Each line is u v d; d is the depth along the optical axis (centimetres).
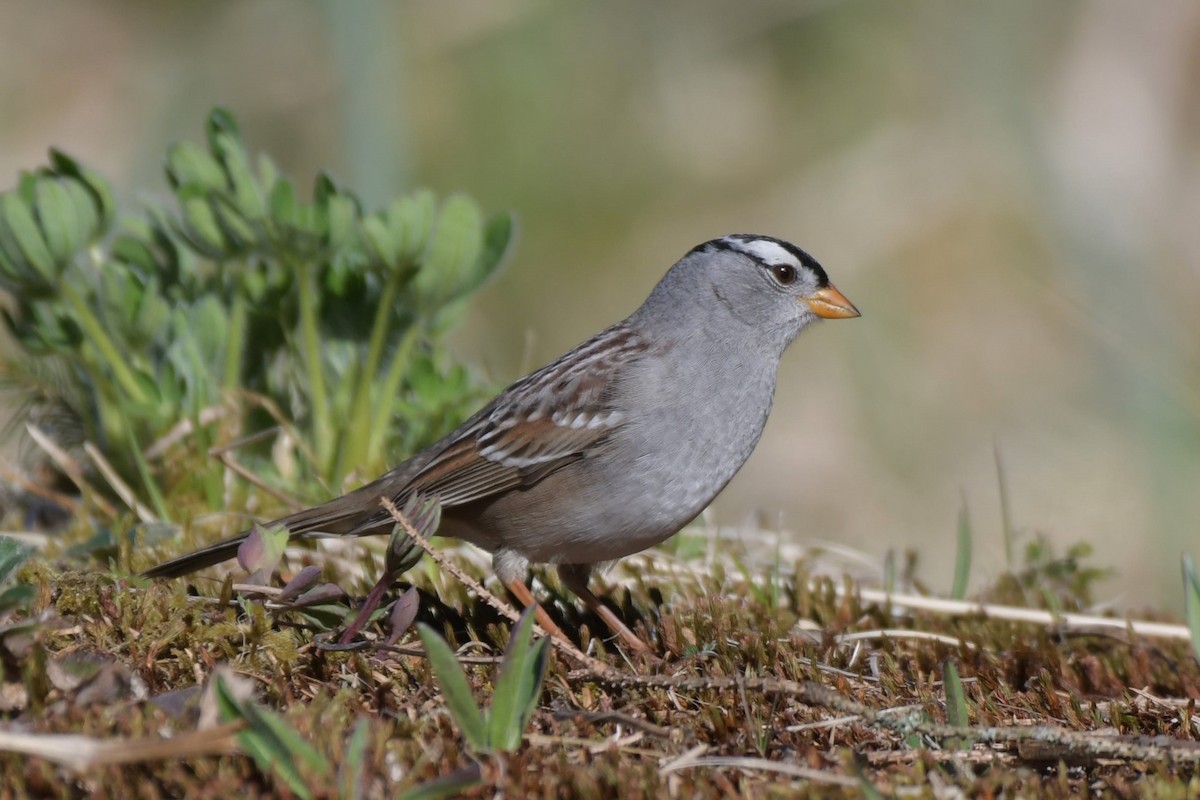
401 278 960
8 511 983
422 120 1917
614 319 1900
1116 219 1850
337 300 1002
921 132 1972
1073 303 1783
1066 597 919
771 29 2048
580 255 1930
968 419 1752
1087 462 1645
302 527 809
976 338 1803
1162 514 1517
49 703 552
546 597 829
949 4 2011
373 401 1007
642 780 531
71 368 991
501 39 1984
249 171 961
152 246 1019
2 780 501
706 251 857
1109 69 1930
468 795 521
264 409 1002
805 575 867
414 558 637
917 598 827
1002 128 1939
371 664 637
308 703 596
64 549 819
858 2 2036
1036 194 1881
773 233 1931
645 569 892
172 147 985
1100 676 727
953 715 584
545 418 793
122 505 938
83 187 937
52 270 926
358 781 497
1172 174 1878
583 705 618
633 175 1980
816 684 604
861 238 1911
